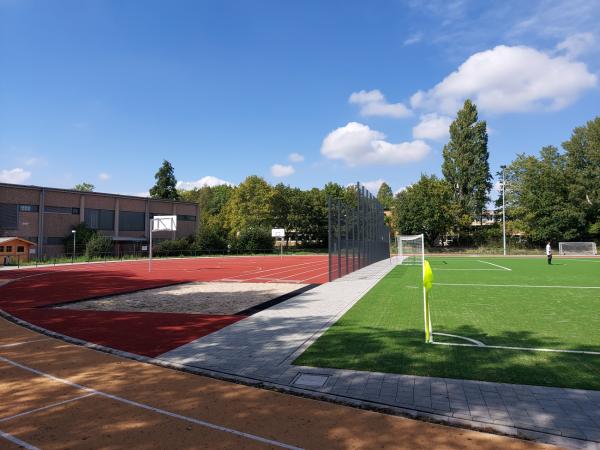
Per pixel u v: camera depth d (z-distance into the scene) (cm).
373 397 581
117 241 5400
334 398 581
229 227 7256
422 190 6662
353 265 2903
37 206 4678
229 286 2062
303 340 916
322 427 493
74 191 5003
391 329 1016
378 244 4250
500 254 6109
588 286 1881
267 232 6512
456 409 537
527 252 6041
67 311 1352
